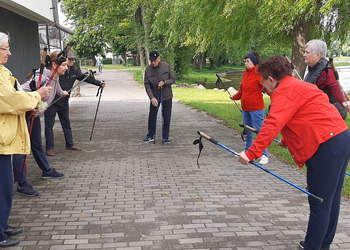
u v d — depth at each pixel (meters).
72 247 3.17
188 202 4.21
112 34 25.91
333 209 2.97
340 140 2.69
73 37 29.70
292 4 7.60
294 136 2.80
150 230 3.50
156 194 4.46
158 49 23.88
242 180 5.03
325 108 2.75
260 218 3.80
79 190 4.59
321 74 4.12
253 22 10.26
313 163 2.76
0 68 3.05
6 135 3.00
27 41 10.06
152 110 7.22
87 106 13.48
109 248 3.16
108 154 6.41
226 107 12.66
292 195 4.48
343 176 2.90
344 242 3.30
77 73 6.52
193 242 3.28
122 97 17.16
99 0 22.83
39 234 3.40
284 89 2.79
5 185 3.13
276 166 5.72
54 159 6.04
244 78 5.67
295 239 3.37
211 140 2.96
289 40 12.28
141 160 6.04
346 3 8.60
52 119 6.18
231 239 3.34
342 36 10.83
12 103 2.93
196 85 27.42
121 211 3.94
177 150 6.74
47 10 10.45
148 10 17.48
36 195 4.38
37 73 4.26
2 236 3.16
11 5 8.05
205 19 9.79
